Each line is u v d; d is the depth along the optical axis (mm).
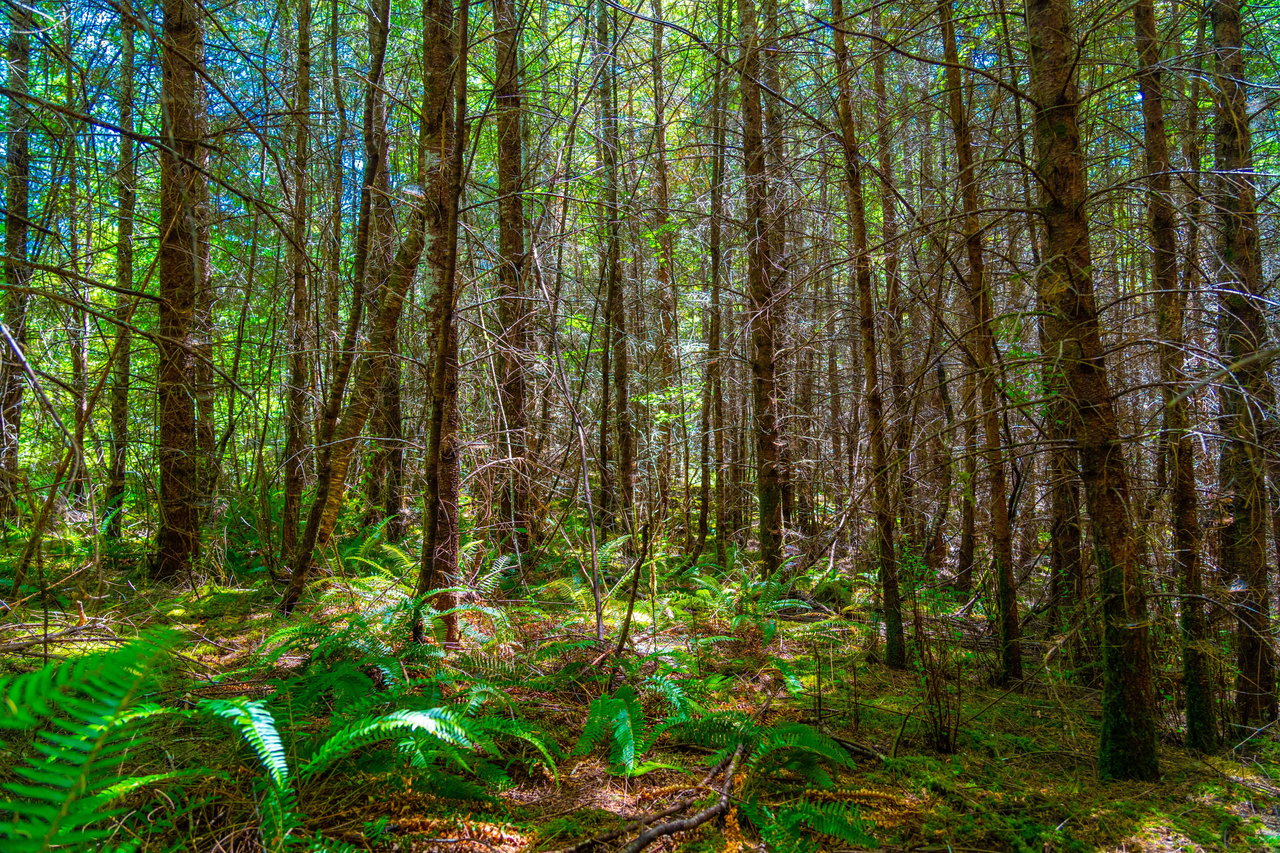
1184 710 4082
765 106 6898
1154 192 3150
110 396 5676
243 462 7891
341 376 5410
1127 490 3090
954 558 6848
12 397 4531
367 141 5430
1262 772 3297
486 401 6168
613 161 6363
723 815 2762
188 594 5637
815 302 7102
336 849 2219
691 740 3373
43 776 1751
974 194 4461
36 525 3586
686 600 6262
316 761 2523
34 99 2371
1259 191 3943
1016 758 3449
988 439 4438
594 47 5984
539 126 6855
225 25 6008
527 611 5473
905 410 4699
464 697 3424
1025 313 3213
